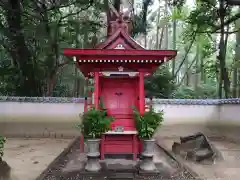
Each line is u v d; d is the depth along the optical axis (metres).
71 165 7.77
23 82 15.70
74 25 16.02
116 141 8.31
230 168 8.19
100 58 7.73
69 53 7.50
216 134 14.43
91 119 6.97
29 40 15.64
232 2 11.65
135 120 7.98
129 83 9.08
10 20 14.94
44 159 9.30
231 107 13.52
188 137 9.91
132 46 7.90
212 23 15.27
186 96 18.97
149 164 6.96
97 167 6.98
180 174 6.97
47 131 14.24
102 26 16.92
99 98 8.85
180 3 16.44
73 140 12.52
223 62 16.23
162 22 26.17
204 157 8.74
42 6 15.29
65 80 23.59
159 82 17.47
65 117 14.31
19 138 13.93
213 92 23.75
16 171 7.66
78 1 15.29
